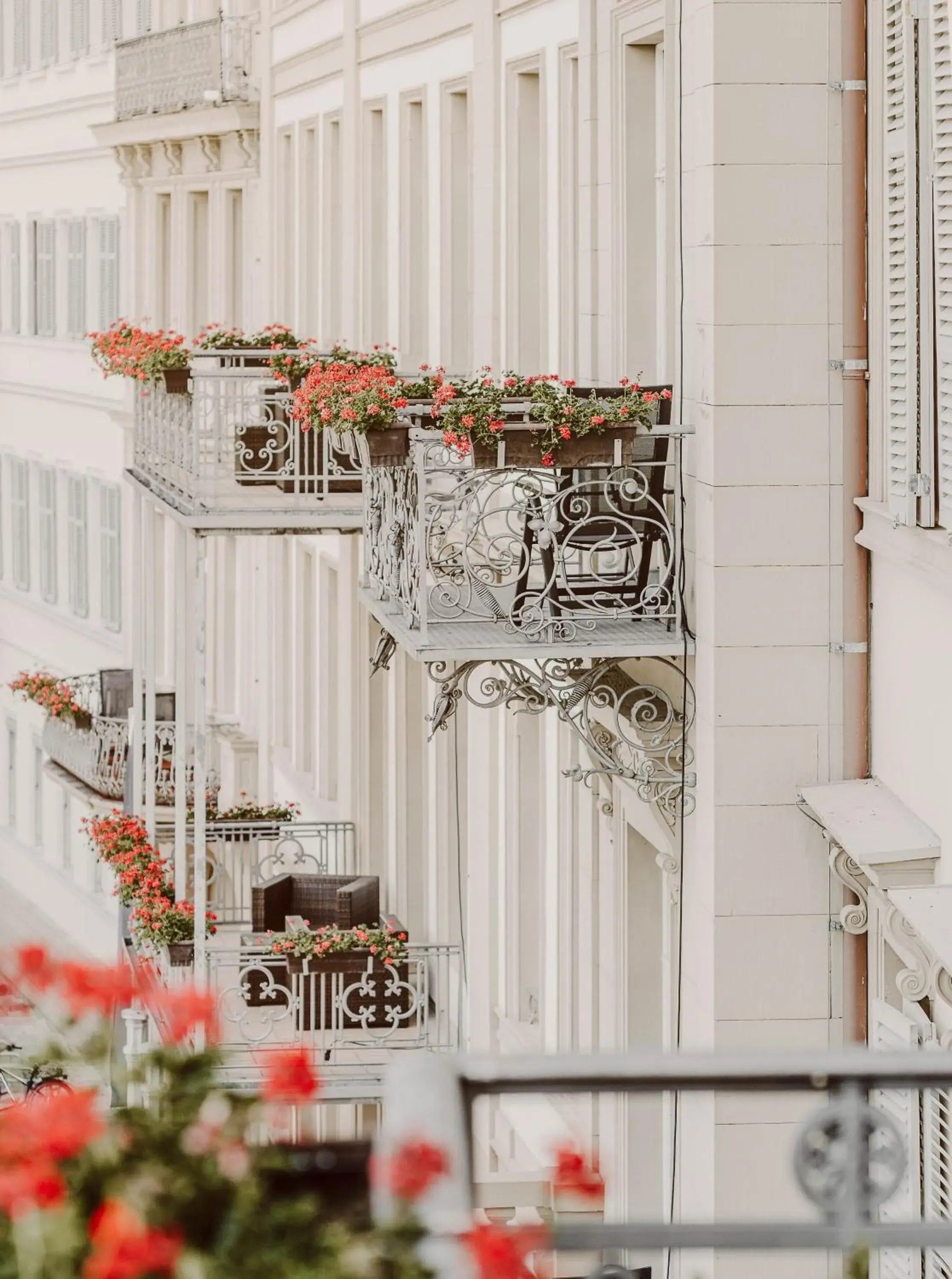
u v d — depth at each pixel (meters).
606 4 15.12
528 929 18.34
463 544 15.66
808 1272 12.17
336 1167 4.70
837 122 12.26
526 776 18.23
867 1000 12.35
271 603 29.72
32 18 43.09
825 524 12.32
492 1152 18.88
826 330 12.30
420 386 14.80
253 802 28.06
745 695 12.30
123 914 24.09
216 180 32.66
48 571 42.69
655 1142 15.16
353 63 24.69
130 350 21.16
